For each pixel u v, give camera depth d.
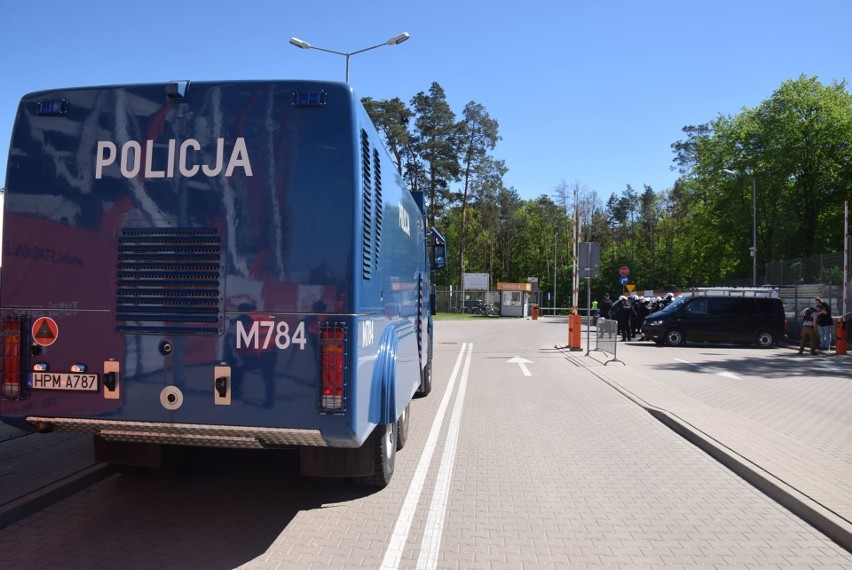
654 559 4.49
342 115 4.52
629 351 21.83
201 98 4.56
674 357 19.58
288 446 4.73
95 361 4.59
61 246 4.63
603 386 13.19
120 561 4.30
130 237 4.57
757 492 6.11
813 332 20.44
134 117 4.60
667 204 87.00
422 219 9.29
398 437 7.33
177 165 4.56
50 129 4.67
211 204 4.53
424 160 53.72
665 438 8.43
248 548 4.56
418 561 4.39
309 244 4.47
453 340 27.89
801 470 6.44
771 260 46.44
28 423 4.70
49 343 4.63
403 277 6.82
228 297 4.50
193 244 4.53
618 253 84.25
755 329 23.62
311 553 4.49
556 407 10.72
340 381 4.41
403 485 6.18
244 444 4.69
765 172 45.56
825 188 45.16
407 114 50.03
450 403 11.07
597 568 4.33
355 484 5.99
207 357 4.50
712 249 52.09
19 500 5.17
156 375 4.54
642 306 29.80
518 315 58.31
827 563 4.45
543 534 4.95
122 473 6.33
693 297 24.28
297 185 4.50
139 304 4.56
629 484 6.34
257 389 4.46
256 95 4.55
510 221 82.56
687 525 5.20
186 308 4.52
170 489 5.95
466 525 5.12
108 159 4.61
